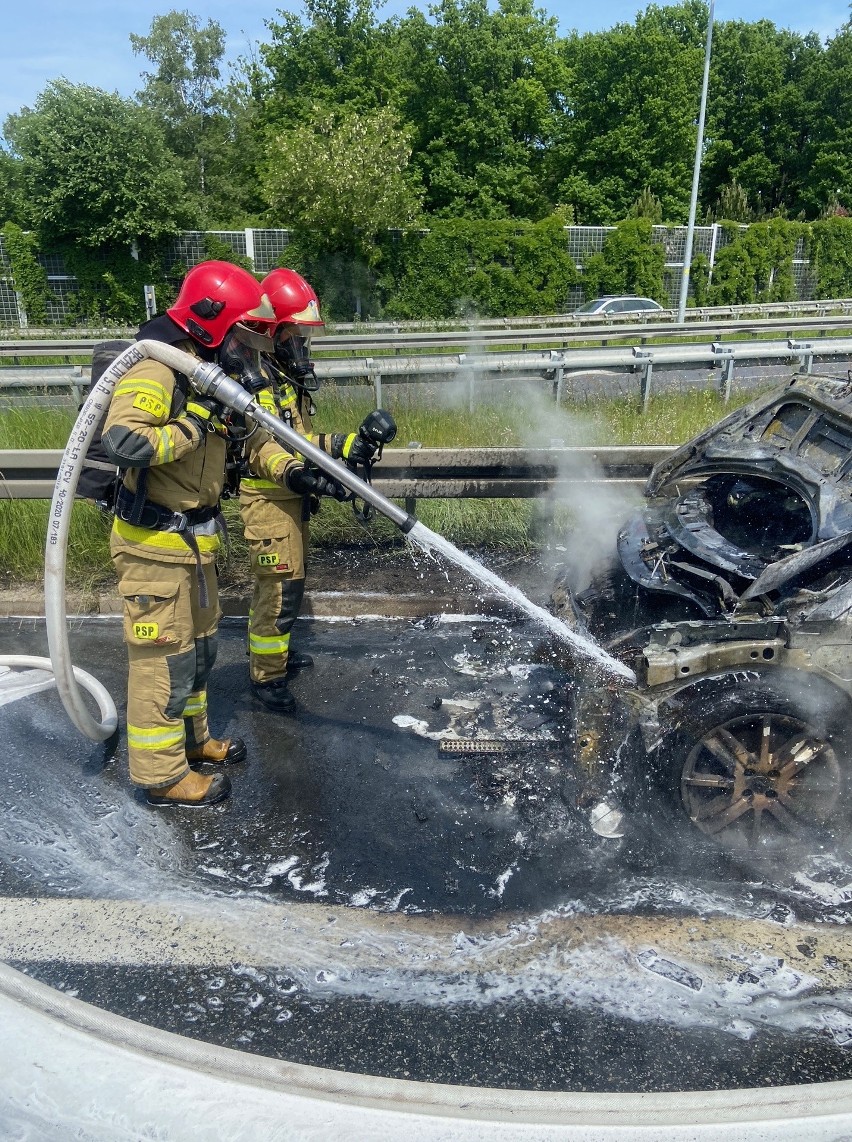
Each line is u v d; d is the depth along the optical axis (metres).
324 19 39.66
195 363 3.24
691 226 23.92
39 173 28.47
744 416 4.41
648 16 40.97
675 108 39.78
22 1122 1.83
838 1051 2.51
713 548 3.68
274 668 4.54
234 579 6.00
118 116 28.88
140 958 2.87
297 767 4.05
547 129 39.88
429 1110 1.87
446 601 5.75
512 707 4.57
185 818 3.68
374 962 2.85
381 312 30.78
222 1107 1.85
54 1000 2.14
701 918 3.04
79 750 4.21
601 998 2.70
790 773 3.34
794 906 3.11
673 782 3.35
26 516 6.15
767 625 3.21
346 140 28.89
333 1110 1.85
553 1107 1.89
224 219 38.03
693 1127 1.84
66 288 29.47
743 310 25.20
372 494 3.41
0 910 3.10
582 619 3.86
